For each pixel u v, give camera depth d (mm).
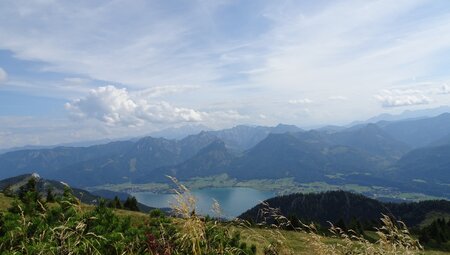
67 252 7617
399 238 8750
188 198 7480
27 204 11297
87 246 7816
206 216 8578
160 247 8211
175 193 7418
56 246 7738
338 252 8836
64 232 7992
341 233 9414
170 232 8789
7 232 8656
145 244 8648
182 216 7617
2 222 9672
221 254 8320
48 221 9766
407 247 8531
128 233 9305
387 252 8547
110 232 9312
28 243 8375
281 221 9703
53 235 7895
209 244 8359
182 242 8055
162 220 9688
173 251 7953
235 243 8852
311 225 9836
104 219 10062
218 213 8711
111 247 8492
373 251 8734
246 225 9430
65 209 10234
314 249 8820
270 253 8820
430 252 41812
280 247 8758
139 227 9906
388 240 8742
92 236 8445
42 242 8062
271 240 9023
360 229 44062
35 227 9141
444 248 56031
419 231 68062
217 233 8688
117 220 10430
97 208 10562
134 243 8680
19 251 7898
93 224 9656
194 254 7695
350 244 9102
